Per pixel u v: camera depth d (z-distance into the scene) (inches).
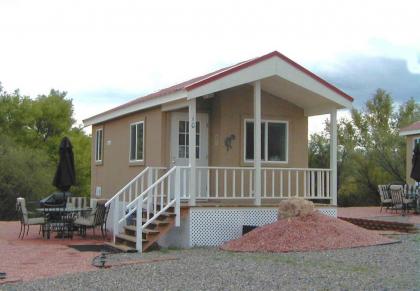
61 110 1722.4
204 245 540.1
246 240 505.0
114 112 735.7
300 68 590.2
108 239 608.1
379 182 1373.0
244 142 631.8
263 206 569.3
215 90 549.6
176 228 558.3
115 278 366.6
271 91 639.1
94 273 386.0
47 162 1439.5
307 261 418.9
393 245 498.3
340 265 399.9
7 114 1651.1
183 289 331.6
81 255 479.8
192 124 547.5
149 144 647.1
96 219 609.0
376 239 510.3
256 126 574.9
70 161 641.6
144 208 586.9
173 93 568.1
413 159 830.5
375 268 386.9
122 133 734.5
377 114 1814.7
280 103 651.5
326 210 600.4
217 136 624.4
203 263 420.2
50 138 1695.4
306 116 663.1
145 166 656.4
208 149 636.7
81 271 396.8
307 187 620.4
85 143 1759.4
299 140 659.4
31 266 421.4
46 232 655.1
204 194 622.5
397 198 865.5
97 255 478.9
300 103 654.5
